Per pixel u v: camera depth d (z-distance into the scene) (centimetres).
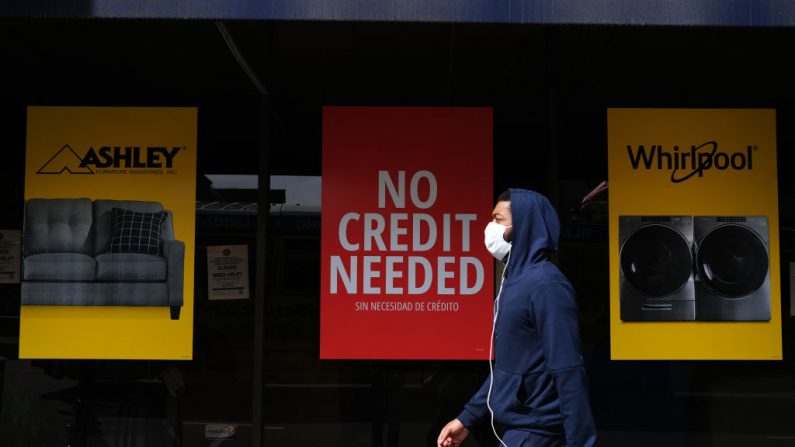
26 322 704
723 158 718
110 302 707
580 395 427
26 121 718
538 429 449
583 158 721
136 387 718
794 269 705
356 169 714
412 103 725
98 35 736
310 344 716
